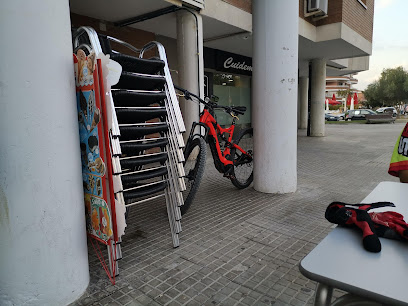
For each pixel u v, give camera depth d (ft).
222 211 12.39
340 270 3.17
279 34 13.12
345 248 3.62
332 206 4.51
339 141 37.27
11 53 5.49
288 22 13.08
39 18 5.75
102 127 6.63
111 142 7.16
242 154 15.58
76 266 6.75
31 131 5.80
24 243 5.89
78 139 6.82
